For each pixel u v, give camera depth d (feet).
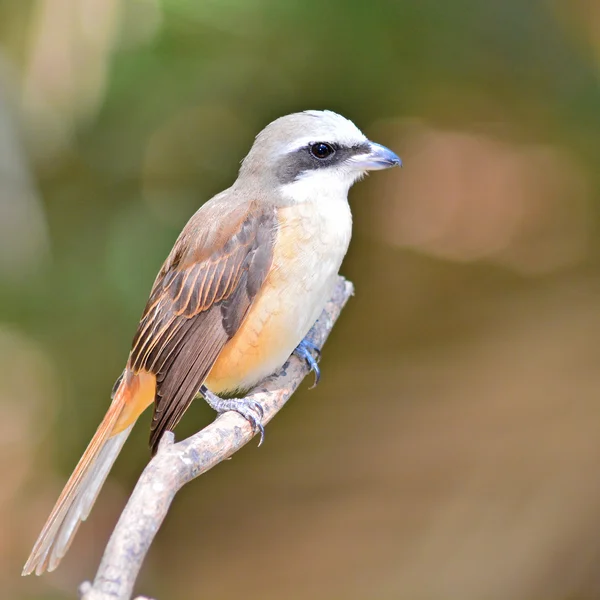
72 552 43.78
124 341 40.42
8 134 39.55
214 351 26.73
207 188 43.16
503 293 44.27
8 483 45.27
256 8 37.68
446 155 53.72
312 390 42.14
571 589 36.52
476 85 44.01
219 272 26.86
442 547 38.11
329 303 32.01
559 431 38.78
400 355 42.78
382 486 39.91
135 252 40.98
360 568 38.86
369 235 46.75
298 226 26.86
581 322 41.70
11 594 42.65
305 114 28.63
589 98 43.65
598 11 43.11
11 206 40.11
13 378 45.88
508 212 49.14
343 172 27.89
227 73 40.42
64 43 37.29
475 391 40.52
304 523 40.50
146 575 41.19
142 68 38.65
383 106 44.27
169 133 42.57
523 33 41.91
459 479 39.17
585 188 47.16
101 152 42.11
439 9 40.42
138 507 18.61
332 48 40.22
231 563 40.60
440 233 48.11
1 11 38.22
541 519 37.47
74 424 41.60
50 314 41.14
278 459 41.63
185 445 21.63
